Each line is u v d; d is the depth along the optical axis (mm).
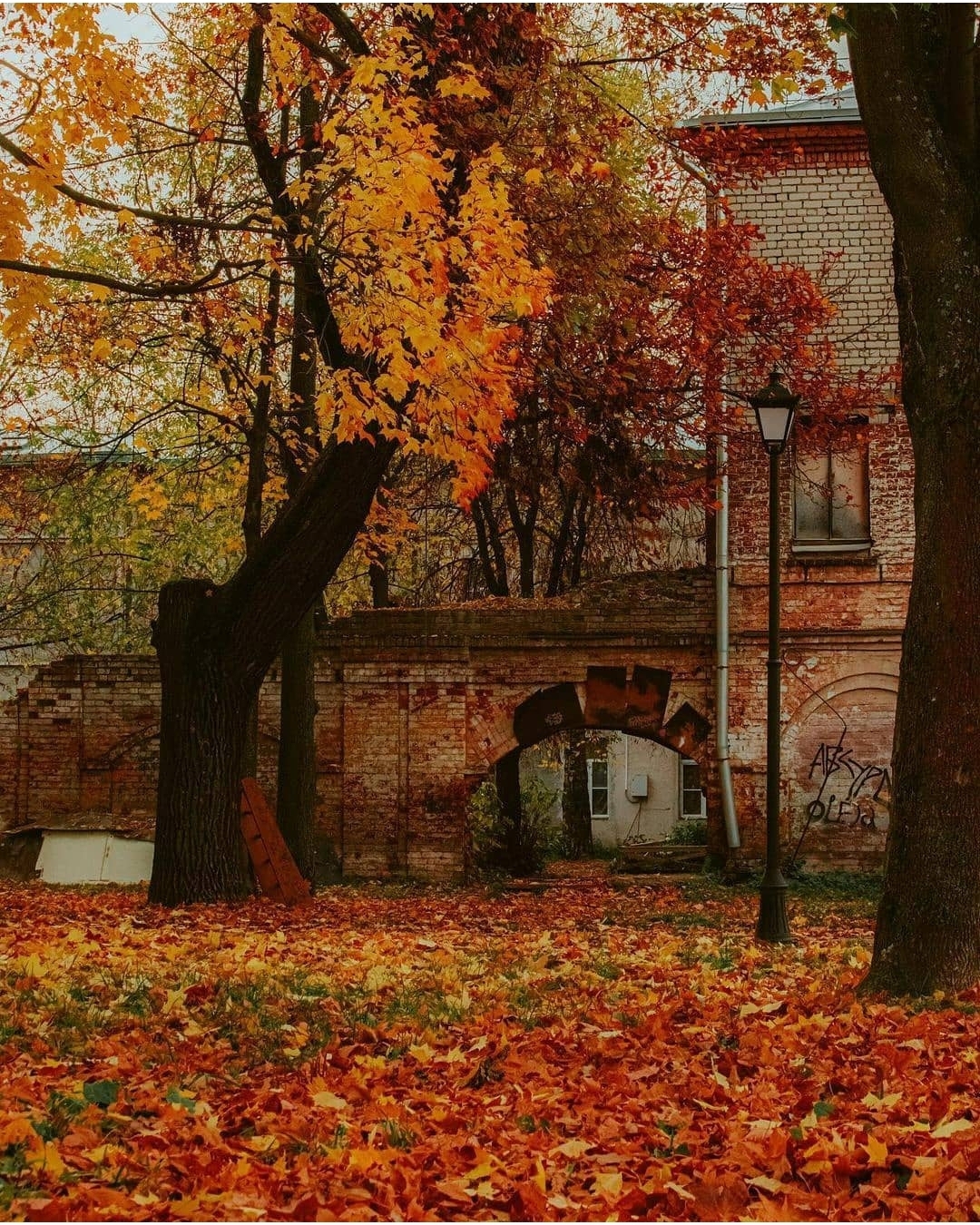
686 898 18984
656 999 9344
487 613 21875
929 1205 4969
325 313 14836
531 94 15367
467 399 11562
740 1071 7203
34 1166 4988
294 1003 8828
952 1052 7535
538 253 15281
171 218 10539
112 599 27562
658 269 18953
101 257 19125
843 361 21297
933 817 9578
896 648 20891
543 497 25844
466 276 12266
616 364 18750
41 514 23219
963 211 9617
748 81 16297
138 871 21969
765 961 11750
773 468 14344
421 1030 8078
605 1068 7168
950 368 9539
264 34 14461
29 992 8695
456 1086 6789
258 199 14555
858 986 9844
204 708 15281
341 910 16141
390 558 29125
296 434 18172
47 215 16562
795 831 20906
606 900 18891
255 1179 5043
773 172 19719
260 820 16906
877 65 9656
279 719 22578
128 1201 4711
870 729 20938
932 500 9648
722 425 21094
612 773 43688
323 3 13164
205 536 24125
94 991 8898
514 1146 5641
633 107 22484
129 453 21141
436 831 21766
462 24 14344
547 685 21781
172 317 17469
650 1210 4969
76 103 10602
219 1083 6742
